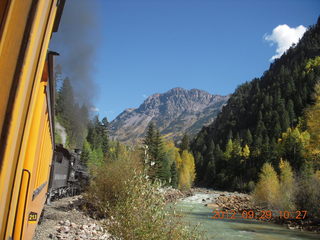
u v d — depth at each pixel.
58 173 16.08
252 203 31.69
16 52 1.08
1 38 1.05
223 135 145.00
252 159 90.12
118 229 5.64
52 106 4.34
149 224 5.37
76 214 12.86
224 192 76.50
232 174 91.38
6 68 1.07
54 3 1.45
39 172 4.15
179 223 5.74
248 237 14.88
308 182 23.03
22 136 1.26
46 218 11.08
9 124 1.04
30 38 1.10
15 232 2.36
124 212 5.69
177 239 5.46
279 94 134.25
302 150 72.56
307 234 16.59
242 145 115.56
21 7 1.12
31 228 3.75
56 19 2.55
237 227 18.22
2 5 1.13
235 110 164.38
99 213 13.20
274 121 115.62
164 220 5.71
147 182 6.21
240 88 188.25
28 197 2.59
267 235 15.84
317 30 187.25
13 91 1.06
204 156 131.12
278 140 96.75
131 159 13.74
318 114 29.91
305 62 154.62
